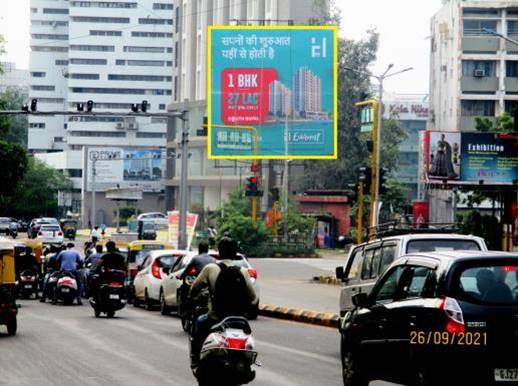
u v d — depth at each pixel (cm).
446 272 2638
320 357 4191
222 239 2989
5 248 4916
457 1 19900
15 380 3322
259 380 3425
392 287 3095
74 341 4712
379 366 2931
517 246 10950
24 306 7569
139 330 5397
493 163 12506
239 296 2897
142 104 10156
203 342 2905
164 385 3241
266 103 13462
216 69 13438
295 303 7231
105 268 6506
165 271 6838
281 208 16488
